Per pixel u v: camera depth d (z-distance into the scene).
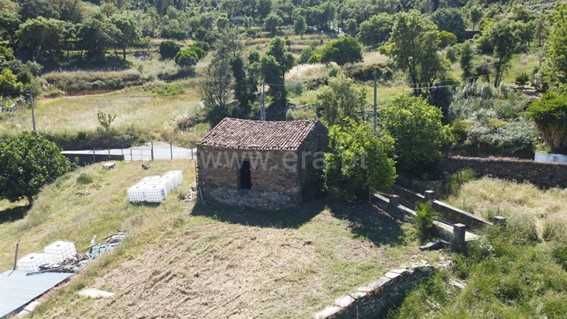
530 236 22.77
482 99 40.94
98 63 80.12
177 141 49.44
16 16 82.94
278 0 137.00
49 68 76.31
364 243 23.33
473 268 21.08
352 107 42.12
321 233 24.50
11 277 22.97
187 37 105.19
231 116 52.69
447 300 19.86
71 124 53.06
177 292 20.56
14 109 58.88
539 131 33.16
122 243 25.09
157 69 78.06
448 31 75.12
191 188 32.72
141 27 102.75
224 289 20.47
